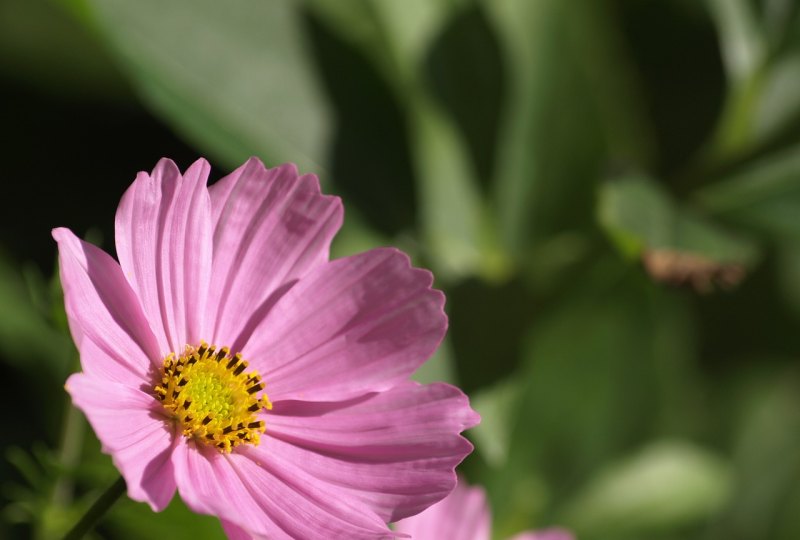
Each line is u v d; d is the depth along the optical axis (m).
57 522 0.50
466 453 0.47
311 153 0.56
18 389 0.58
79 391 0.43
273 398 0.48
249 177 0.48
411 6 0.58
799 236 0.58
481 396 0.54
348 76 0.57
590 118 0.59
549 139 0.59
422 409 0.47
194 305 0.47
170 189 0.46
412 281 0.48
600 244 0.58
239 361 0.48
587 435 0.59
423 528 0.52
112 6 0.54
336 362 0.48
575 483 0.59
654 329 0.58
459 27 0.58
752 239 0.58
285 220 0.48
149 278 0.47
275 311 0.48
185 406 0.47
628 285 0.58
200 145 0.54
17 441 0.57
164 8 0.54
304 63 0.56
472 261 0.58
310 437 0.48
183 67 0.54
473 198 0.59
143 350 0.47
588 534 0.59
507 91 0.58
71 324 0.44
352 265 0.48
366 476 0.47
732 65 0.59
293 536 0.46
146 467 0.45
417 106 0.58
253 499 0.47
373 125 0.57
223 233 0.48
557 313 0.58
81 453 0.50
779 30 0.59
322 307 0.48
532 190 0.59
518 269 0.58
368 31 0.58
